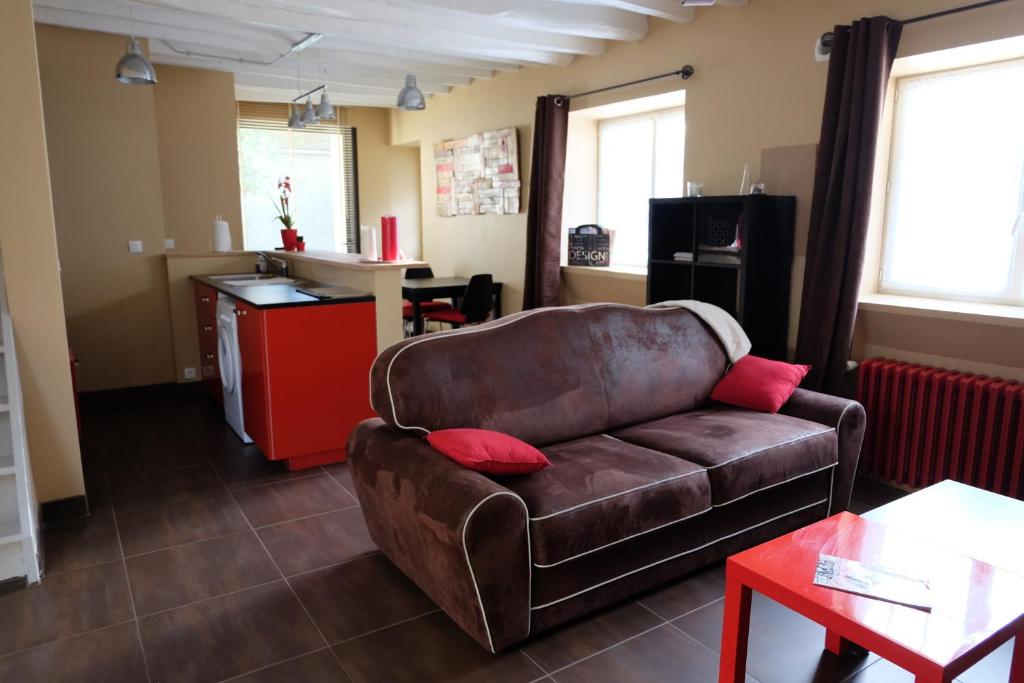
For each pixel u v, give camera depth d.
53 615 2.27
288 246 5.30
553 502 2.09
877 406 3.25
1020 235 3.06
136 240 4.96
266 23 3.98
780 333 3.74
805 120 3.52
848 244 3.22
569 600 2.15
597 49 4.74
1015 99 3.04
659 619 2.25
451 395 2.48
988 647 1.46
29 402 2.85
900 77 3.41
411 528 2.21
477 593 1.95
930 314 3.08
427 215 7.29
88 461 3.71
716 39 3.93
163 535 2.84
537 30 4.49
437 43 4.57
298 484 3.38
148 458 3.75
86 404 4.88
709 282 3.95
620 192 5.35
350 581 2.48
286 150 7.50
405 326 6.64
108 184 4.82
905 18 3.05
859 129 3.12
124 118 4.81
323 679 1.96
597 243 5.20
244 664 2.02
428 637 2.15
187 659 2.05
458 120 6.55
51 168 4.62
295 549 2.72
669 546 2.37
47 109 4.56
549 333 2.82
